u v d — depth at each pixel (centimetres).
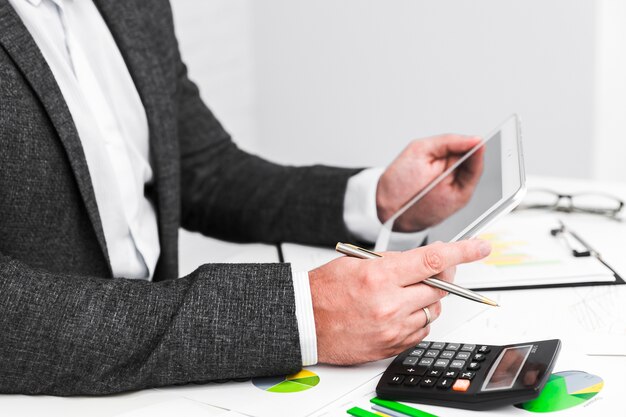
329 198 107
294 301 67
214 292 68
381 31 301
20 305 67
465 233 71
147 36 100
